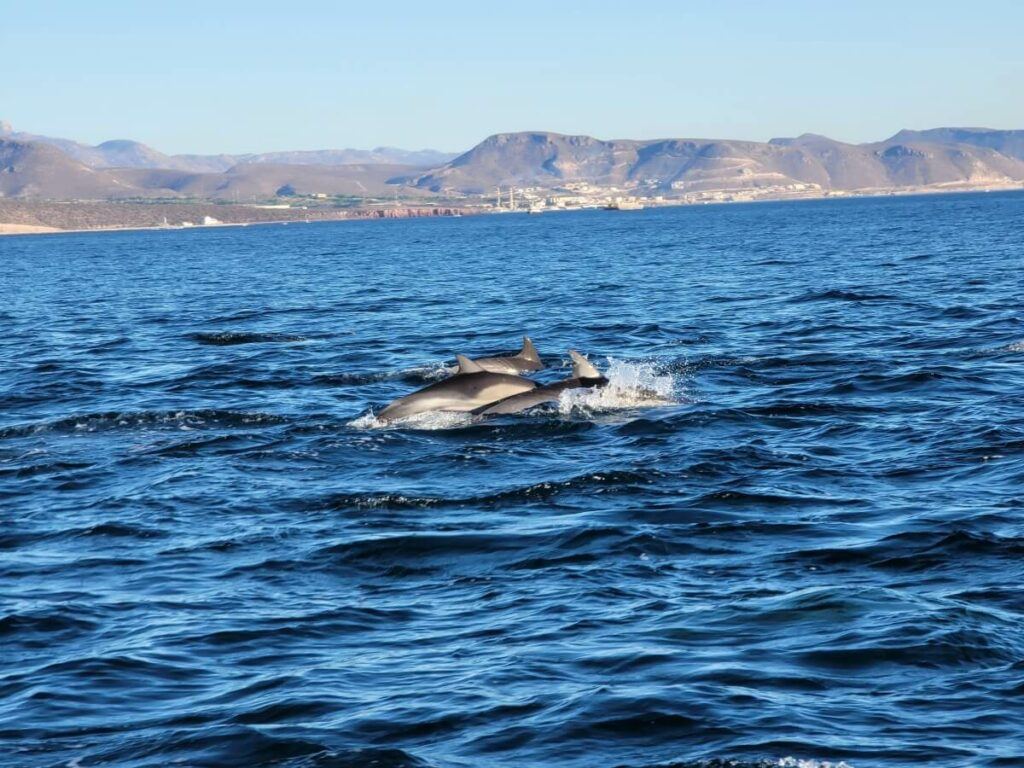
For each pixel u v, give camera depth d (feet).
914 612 50.08
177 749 40.14
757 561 58.85
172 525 69.51
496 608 53.62
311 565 61.11
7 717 43.39
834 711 41.16
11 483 81.51
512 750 39.17
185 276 384.47
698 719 40.73
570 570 58.49
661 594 54.39
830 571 56.95
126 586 58.75
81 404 114.52
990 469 76.23
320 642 50.24
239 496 75.77
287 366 138.10
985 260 288.92
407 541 64.13
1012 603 51.34
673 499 71.15
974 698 41.86
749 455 82.43
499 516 68.85
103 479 81.87
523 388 101.65
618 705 42.09
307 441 91.71
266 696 44.50
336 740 40.29
